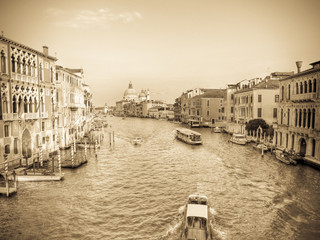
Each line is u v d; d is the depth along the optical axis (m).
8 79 23.91
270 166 28.27
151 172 26.97
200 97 85.00
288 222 15.80
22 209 17.25
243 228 15.13
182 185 22.61
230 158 33.28
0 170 22.70
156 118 152.12
